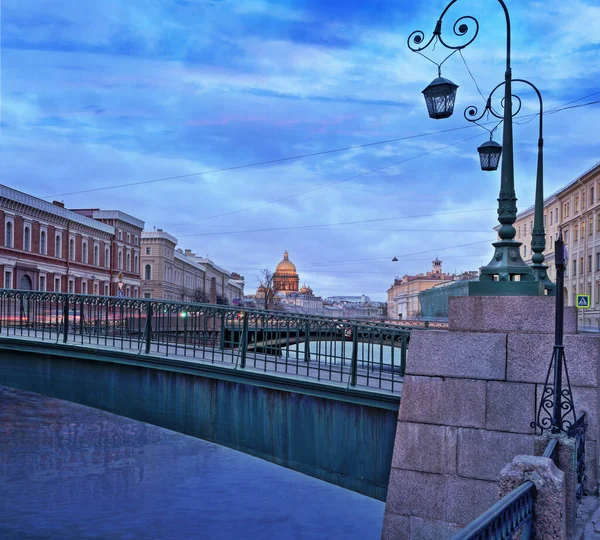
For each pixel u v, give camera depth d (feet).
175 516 32.55
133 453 44.21
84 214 255.29
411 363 26.30
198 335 48.06
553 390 21.20
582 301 143.33
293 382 37.19
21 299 52.49
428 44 29.73
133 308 46.16
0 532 29.91
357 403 35.04
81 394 47.70
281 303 515.09
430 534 25.32
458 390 25.49
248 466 42.06
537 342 24.63
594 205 205.46
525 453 24.36
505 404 24.82
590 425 23.97
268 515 33.14
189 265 376.68
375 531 31.99
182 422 42.63
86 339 50.06
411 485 25.81
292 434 37.78
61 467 40.29
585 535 19.12
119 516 32.12
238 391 40.40
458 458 25.27
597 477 23.77
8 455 42.57
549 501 15.92
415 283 548.31
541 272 48.65
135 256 280.51
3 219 174.09
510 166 26.08
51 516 31.91
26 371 50.21
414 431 25.96
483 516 12.01
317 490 38.17
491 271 25.80
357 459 35.29
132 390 45.19
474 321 25.61
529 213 278.87
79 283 221.46
